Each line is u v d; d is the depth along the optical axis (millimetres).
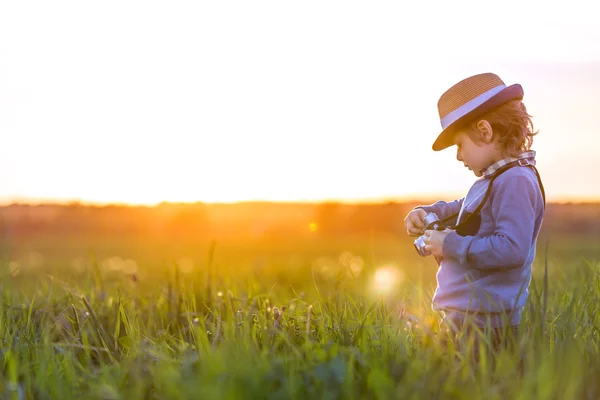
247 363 2879
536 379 2707
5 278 5957
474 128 3744
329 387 2736
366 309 4090
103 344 3760
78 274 7117
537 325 3156
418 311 4129
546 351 3041
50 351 3471
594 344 3365
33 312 4676
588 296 4152
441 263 3793
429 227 3857
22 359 3549
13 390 2781
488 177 3736
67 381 3117
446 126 3844
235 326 3732
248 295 4703
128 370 3098
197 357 3182
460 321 3600
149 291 5863
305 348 3342
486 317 3553
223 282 5398
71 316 4391
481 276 3609
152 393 2973
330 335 3670
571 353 2961
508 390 2732
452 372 2822
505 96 3705
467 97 3760
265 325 3699
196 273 5719
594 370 2945
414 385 2598
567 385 2713
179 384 2752
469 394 2650
